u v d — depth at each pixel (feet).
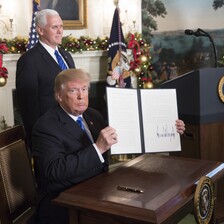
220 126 9.36
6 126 13.15
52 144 5.74
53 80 9.44
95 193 5.01
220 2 18.08
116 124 6.08
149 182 5.39
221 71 9.12
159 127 6.41
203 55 18.40
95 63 16.26
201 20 18.33
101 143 5.59
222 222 9.66
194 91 8.99
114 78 15.61
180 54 18.42
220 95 9.12
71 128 5.95
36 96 9.34
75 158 5.53
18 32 14.55
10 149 6.68
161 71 18.53
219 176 5.97
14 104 14.29
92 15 16.62
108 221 4.72
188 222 9.87
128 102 6.23
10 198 6.48
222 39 18.31
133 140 6.18
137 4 17.53
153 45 18.34
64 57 10.19
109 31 16.72
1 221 6.25
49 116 5.95
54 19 9.53
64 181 5.74
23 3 14.53
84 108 5.85
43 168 5.62
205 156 9.23
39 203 6.12
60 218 5.87
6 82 12.91
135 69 16.49
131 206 4.55
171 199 4.76
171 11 18.20
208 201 5.34
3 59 13.35
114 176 5.71
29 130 9.43
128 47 16.43
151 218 4.34
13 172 6.64
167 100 6.52
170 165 6.22
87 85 5.88
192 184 5.31
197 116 9.02
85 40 15.65
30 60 9.36
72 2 15.76
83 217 4.92
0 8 13.84
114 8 16.56
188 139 9.45
